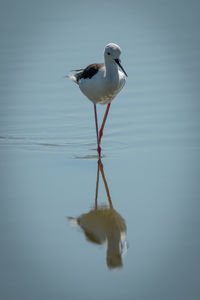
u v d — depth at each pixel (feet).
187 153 34.86
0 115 43.93
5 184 31.45
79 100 46.73
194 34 62.39
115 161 34.27
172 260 23.75
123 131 39.42
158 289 22.07
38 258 24.20
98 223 27.02
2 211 28.19
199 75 49.96
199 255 23.97
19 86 50.34
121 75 35.65
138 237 25.49
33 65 54.95
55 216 27.73
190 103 44.21
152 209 27.91
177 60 54.49
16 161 34.91
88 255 24.44
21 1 73.61
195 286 22.16
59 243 25.39
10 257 24.21
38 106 45.68
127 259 23.97
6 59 56.95
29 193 30.25
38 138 39.11
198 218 26.89
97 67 35.99
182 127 39.45
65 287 22.36
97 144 36.40
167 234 25.63
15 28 65.41
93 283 22.53
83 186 30.91
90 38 62.23
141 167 33.12
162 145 36.40
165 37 62.03
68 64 54.44
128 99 45.73
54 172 33.01
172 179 31.22
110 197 29.45
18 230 26.37
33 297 21.79
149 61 54.65
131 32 63.93
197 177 31.40
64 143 38.04
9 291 22.07
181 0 73.10
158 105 44.04
